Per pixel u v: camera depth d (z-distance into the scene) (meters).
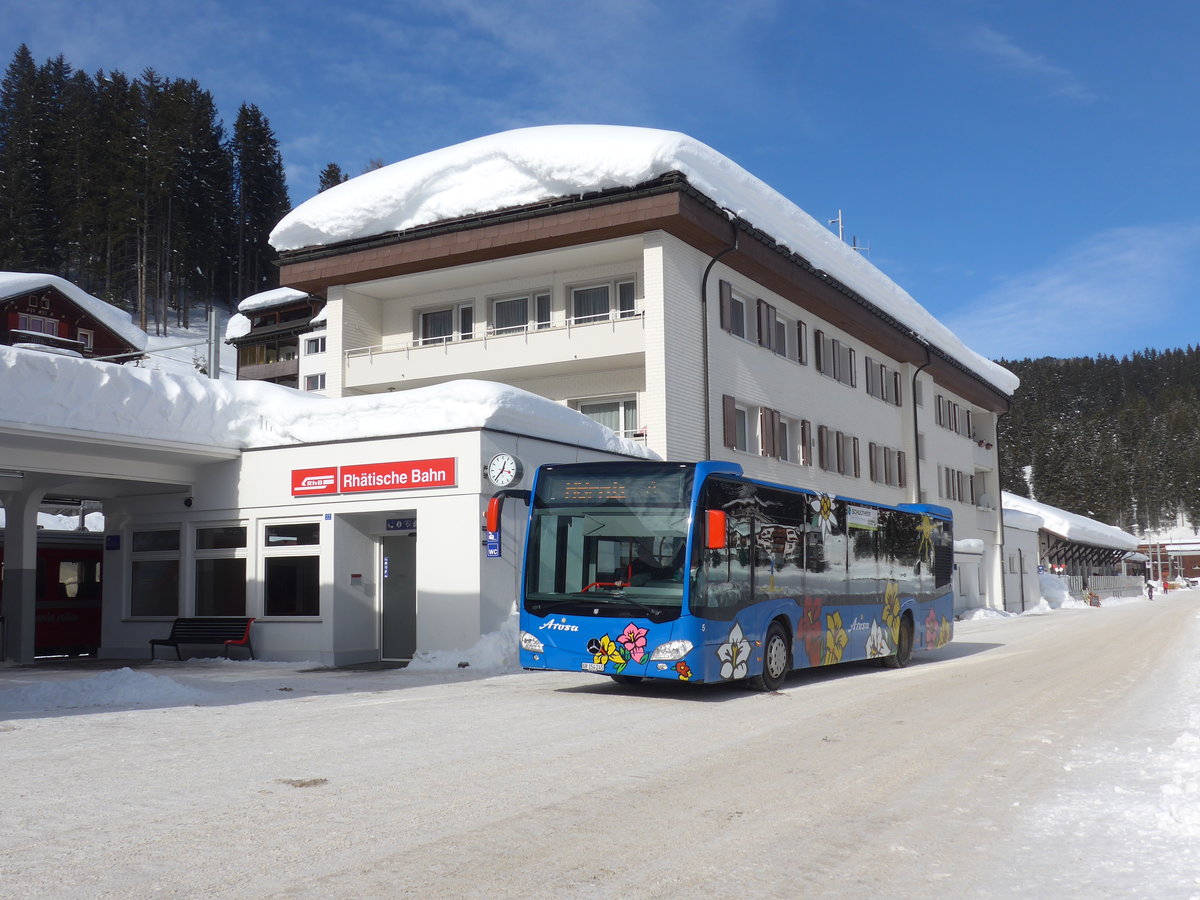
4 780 7.54
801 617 15.83
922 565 21.09
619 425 29.81
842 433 38.75
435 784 7.49
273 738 9.66
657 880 5.19
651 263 27.42
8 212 96.06
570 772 8.06
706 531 13.51
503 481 19.55
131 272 101.25
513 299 31.31
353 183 31.44
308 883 5.04
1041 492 154.25
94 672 19.16
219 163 112.00
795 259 33.00
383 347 32.38
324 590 20.75
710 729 10.66
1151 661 19.50
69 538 26.86
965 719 11.54
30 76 109.06
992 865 5.55
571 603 13.73
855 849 5.86
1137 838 6.11
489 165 29.00
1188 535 185.62
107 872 5.19
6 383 18.28
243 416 22.03
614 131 27.91
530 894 4.92
